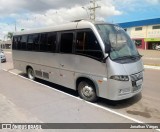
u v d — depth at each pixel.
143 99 7.50
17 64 12.23
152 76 12.95
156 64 19.69
